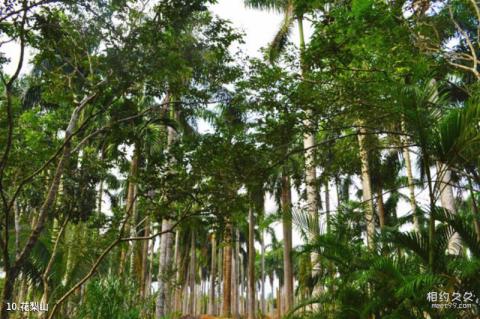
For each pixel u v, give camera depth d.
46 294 9.12
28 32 6.91
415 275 5.00
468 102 5.04
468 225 5.36
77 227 10.68
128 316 8.73
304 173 10.34
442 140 5.20
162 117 9.65
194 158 8.52
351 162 9.96
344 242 7.54
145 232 16.91
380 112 7.35
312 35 6.84
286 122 7.91
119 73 7.28
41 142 10.37
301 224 8.28
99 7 7.10
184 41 7.83
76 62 7.92
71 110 11.21
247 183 8.45
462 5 7.80
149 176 8.71
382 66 6.64
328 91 7.41
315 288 8.41
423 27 7.27
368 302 6.23
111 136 8.60
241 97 8.07
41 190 10.06
